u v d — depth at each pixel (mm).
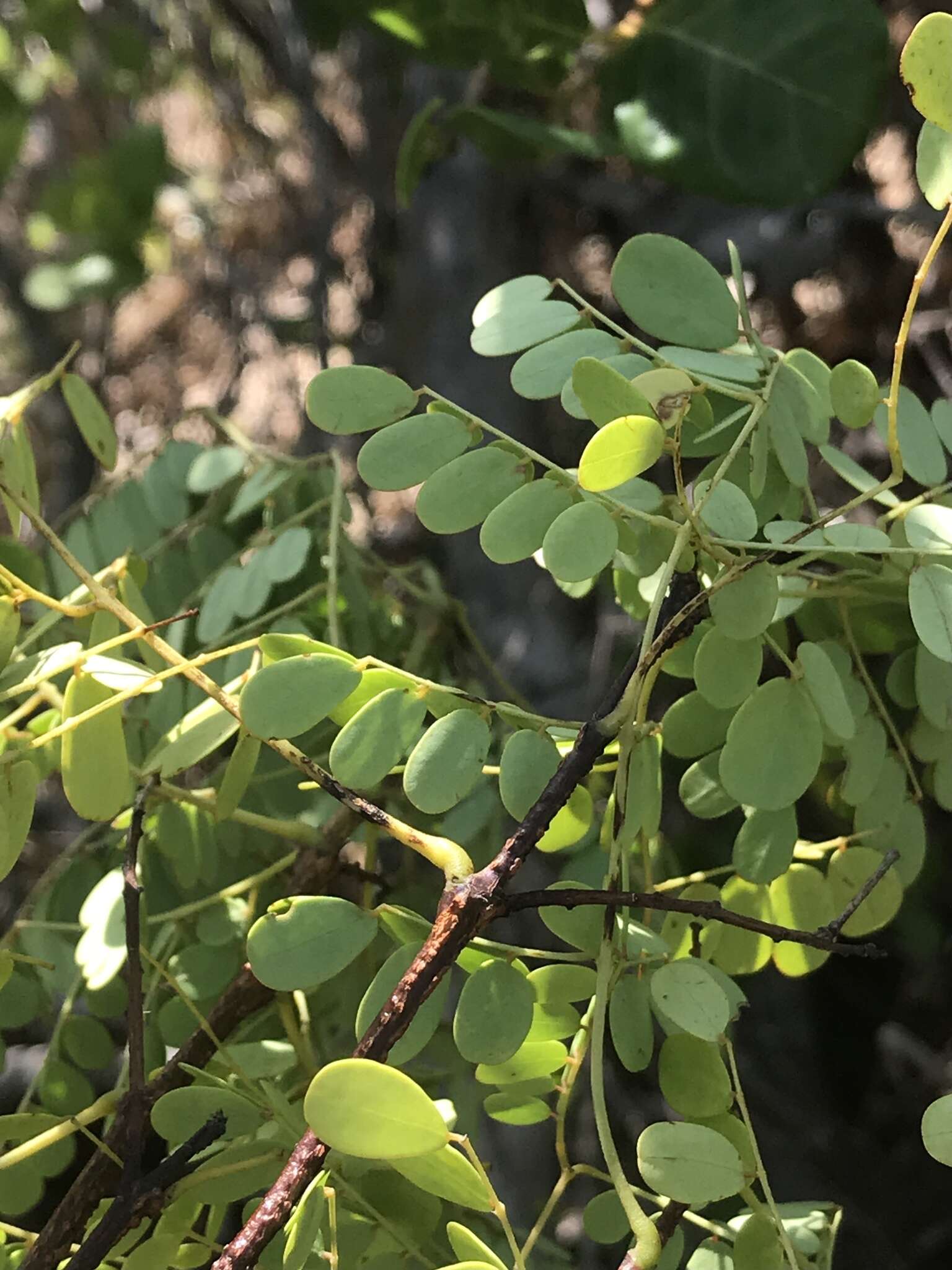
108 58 645
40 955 284
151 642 223
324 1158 204
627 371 234
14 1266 235
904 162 518
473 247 565
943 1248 466
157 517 339
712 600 219
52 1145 254
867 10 332
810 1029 532
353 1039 288
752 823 236
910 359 518
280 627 303
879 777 254
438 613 333
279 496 329
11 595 223
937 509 231
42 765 265
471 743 213
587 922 222
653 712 384
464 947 206
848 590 246
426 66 551
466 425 228
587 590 267
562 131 365
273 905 214
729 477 242
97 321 765
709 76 344
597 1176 224
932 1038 519
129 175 620
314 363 767
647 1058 221
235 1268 196
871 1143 497
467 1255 194
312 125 670
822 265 521
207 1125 216
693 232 552
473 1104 282
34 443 748
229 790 238
